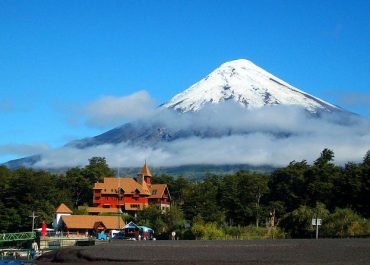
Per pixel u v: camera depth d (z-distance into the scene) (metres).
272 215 157.62
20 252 87.25
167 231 133.12
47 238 115.19
